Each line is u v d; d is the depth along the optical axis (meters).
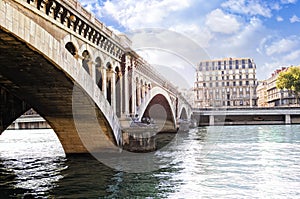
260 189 15.64
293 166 22.31
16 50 15.45
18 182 17.48
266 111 94.50
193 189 15.70
